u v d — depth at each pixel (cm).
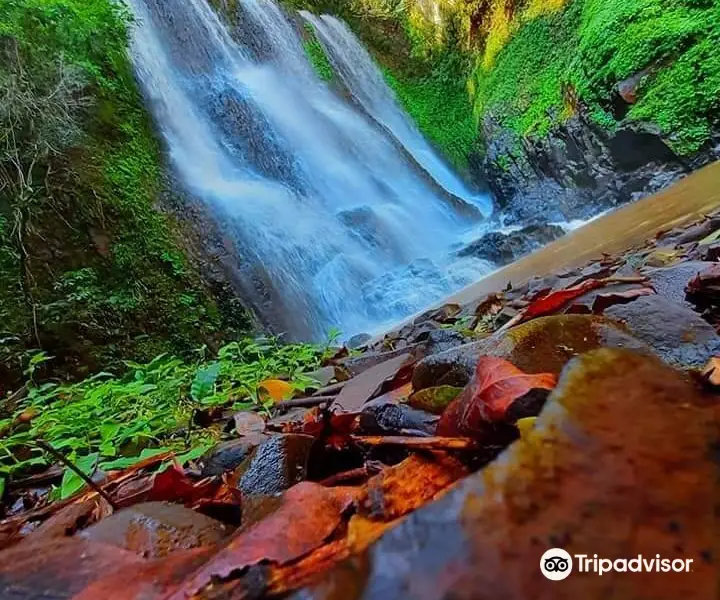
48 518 146
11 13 948
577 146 1457
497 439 93
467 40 2159
